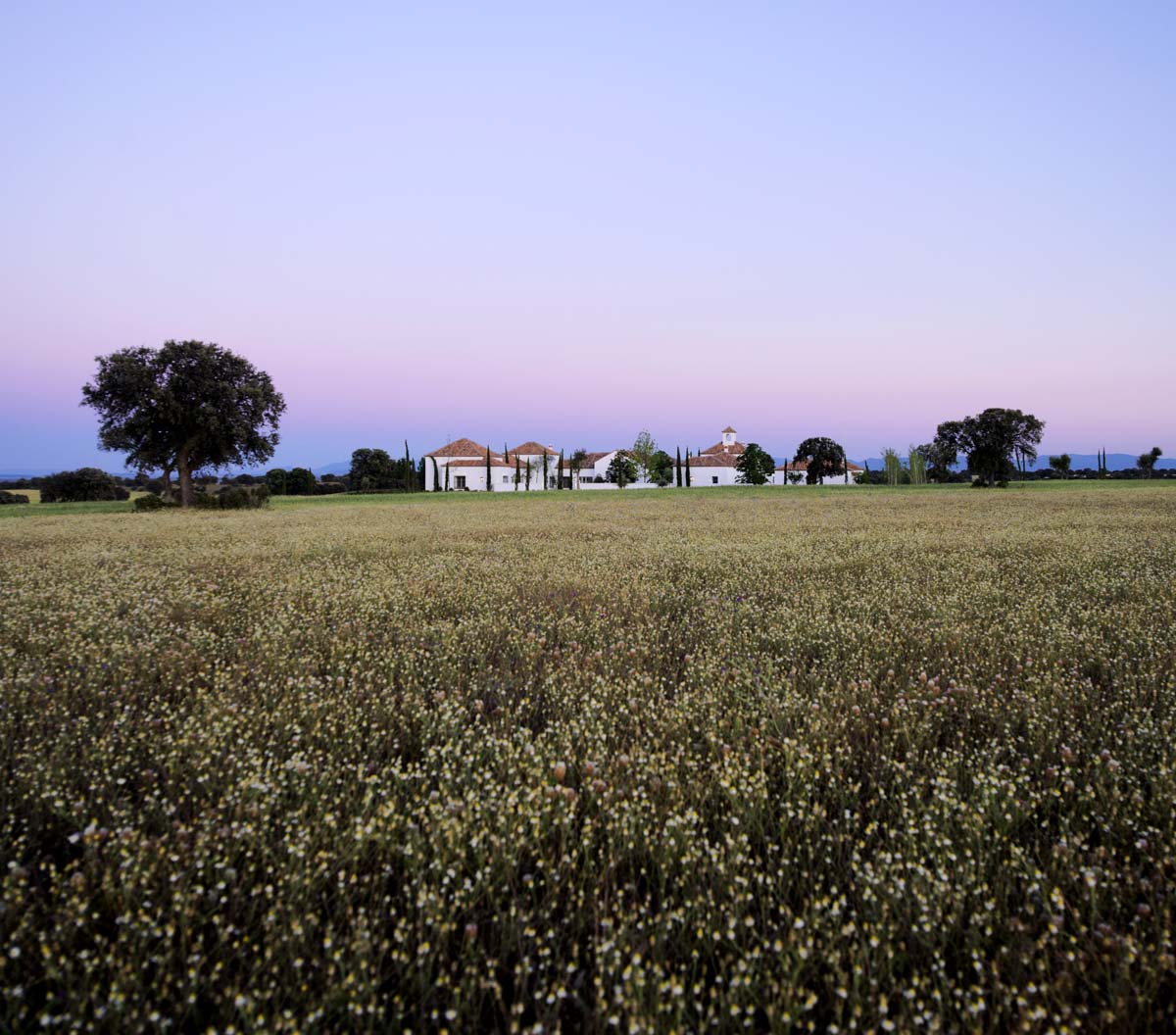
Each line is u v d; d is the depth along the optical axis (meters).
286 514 33.53
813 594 9.33
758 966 2.66
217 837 3.38
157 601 9.07
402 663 6.43
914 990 2.51
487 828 3.38
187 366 46.31
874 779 4.20
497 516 29.55
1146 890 3.08
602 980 2.59
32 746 4.59
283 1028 2.31
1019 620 7.71
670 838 3.33
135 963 2.60
